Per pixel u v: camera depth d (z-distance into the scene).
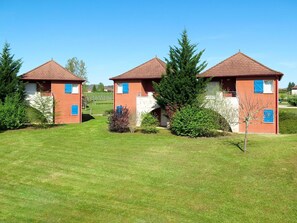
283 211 12.11
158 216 11.97
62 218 11.95
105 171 18.06
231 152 21.09
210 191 14.45
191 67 28.86
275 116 30.66
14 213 12.43
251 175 16.39
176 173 17.31
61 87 39.50
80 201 13.66
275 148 21.22
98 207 12.96
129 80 36.88
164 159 20.19
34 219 11.88
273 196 13.56
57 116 39.19
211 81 33.72
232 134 28.64
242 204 12.88
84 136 28.69
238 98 31.23
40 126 34.69
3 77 34.31
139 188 15.15
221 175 16.67
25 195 14.46
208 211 12.30
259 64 32.19
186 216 11.91
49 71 40.09
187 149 22.53
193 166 18.47
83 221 11.68
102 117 46.88
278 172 16.56
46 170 18.53
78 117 40.09
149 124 30.03
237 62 33.31
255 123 31.02
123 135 28.59
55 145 25.03
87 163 19.81
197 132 26.91
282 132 32.03
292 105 68.94
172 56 29.72
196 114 27.16
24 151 23.22
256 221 11.36
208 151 21.70
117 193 14.54
